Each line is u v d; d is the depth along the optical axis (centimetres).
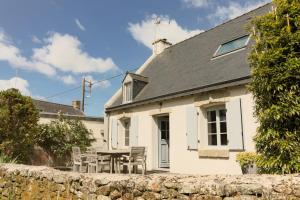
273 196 259
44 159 1434
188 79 1056
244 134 796
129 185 362
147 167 1145
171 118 1056
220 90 879
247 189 273
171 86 1105
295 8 521
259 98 539
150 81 1327
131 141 1249
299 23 514
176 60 1342
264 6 1134
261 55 527
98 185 396
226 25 1259
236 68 876
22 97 1145
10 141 1040
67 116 1642
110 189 380
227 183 291
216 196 289
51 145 1471
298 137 481
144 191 348
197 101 954
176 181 330
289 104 485
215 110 928
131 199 356
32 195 523
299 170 457
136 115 1242
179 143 1011
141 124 1204
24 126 1123
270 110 498
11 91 1129
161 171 1073
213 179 317
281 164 480
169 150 1097
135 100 1239
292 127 493
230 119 838
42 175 511
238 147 803
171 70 1270
